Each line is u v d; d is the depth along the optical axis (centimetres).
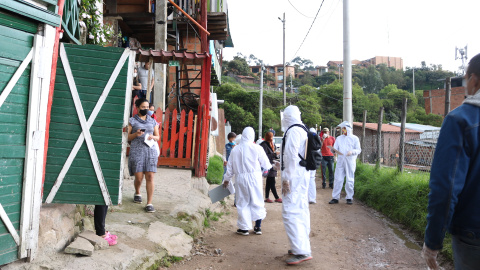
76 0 511
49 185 409
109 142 418
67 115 414
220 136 2234
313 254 554
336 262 521
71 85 415
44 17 356
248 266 495
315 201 955
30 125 352
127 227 518
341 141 952
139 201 639
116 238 464
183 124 943
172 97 1299
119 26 1196
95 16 725
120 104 420
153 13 1138
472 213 215
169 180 813
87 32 705
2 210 331
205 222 680
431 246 222
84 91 417
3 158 334
